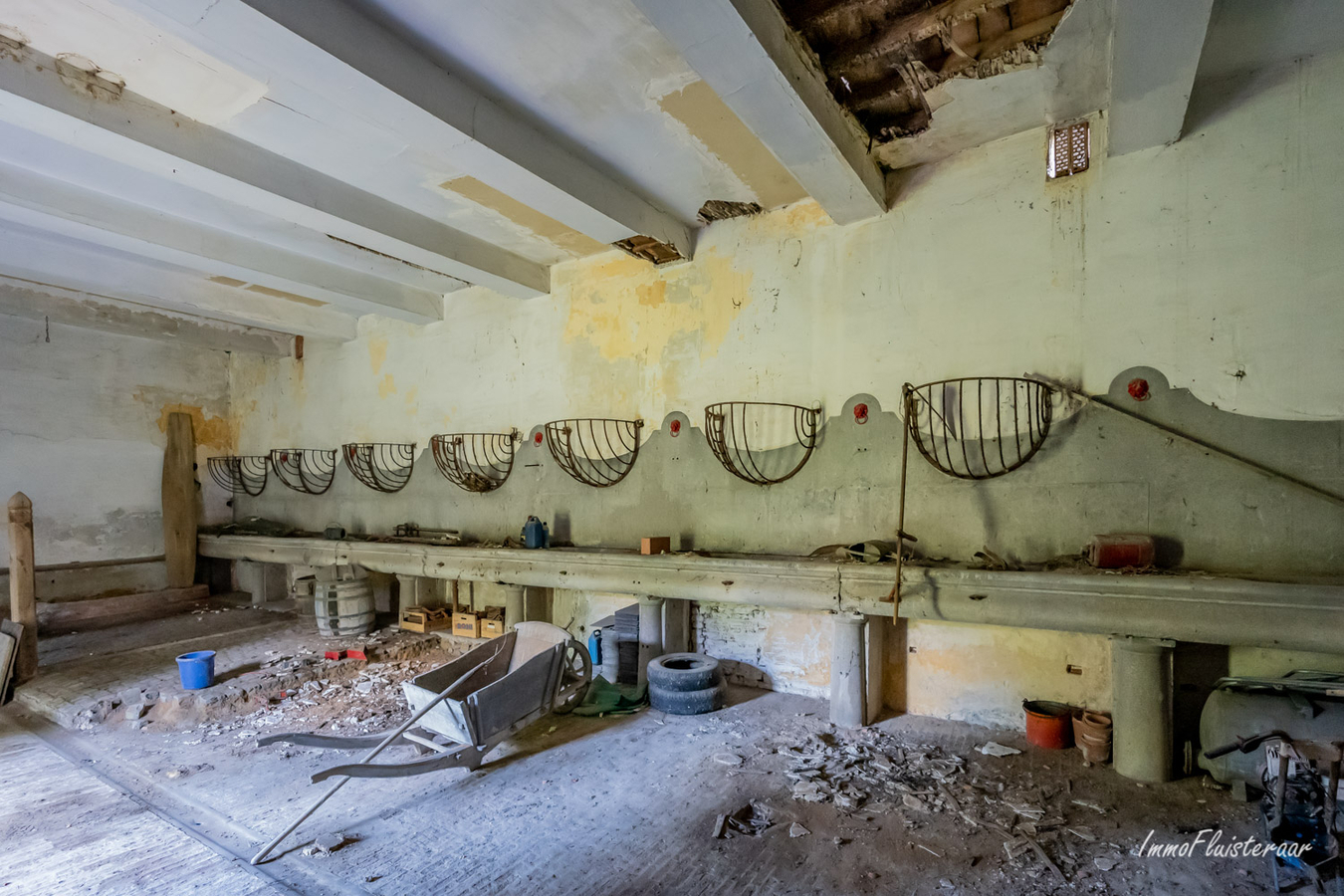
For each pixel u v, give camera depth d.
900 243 3.36
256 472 6.70
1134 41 2.14
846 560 3.34
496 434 4.97
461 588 5.49
